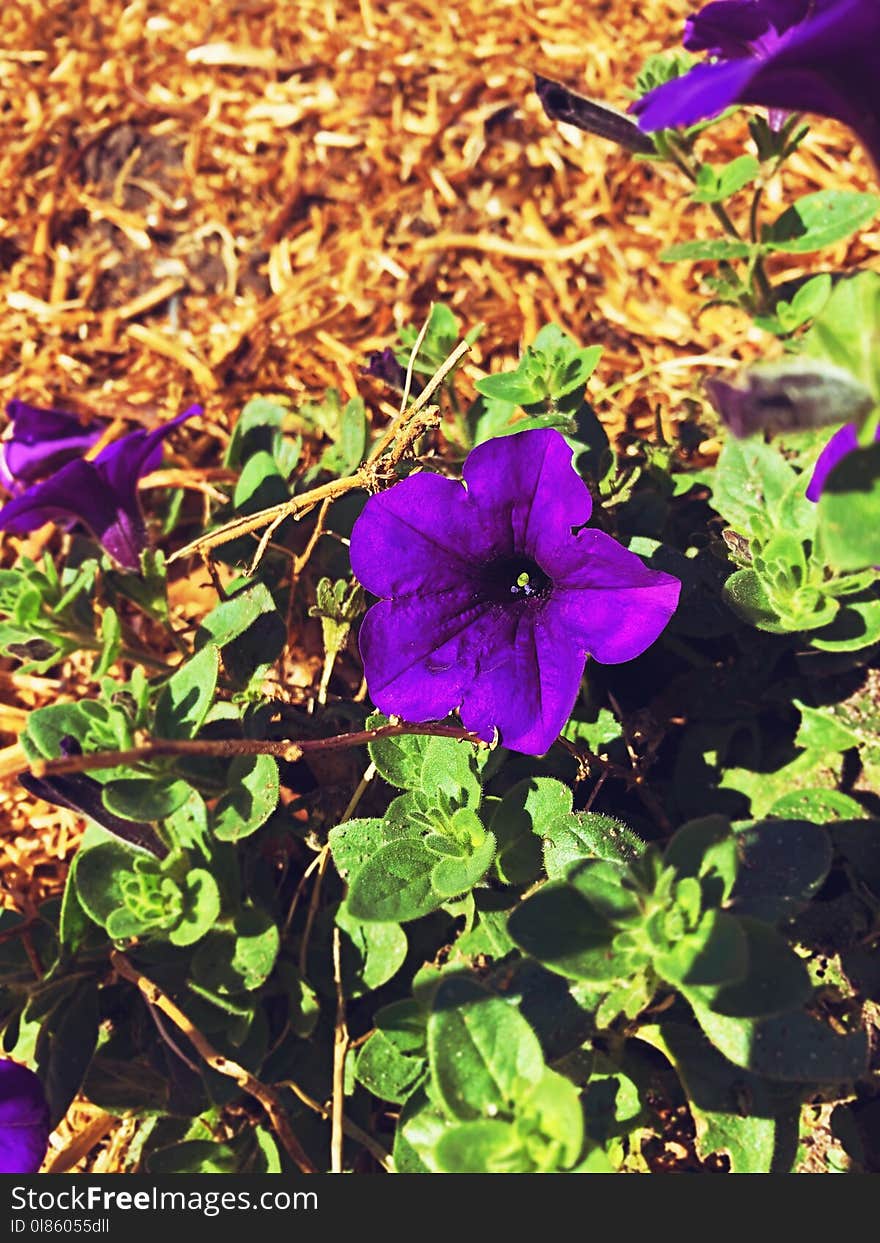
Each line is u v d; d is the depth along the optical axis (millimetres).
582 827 281
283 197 490
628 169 474
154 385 457
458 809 285
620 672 356
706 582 334
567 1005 259
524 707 278
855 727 321
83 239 489
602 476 337
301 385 450
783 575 297
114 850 299
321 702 343
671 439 400
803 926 308
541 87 326
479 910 297
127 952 315
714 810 334
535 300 459
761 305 364
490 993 241
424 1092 278
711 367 427
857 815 312
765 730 340
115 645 323
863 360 209
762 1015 233
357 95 502
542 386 321
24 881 371
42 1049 303
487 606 290
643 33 500
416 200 482
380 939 305
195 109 510
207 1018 303
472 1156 228
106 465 330
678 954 233
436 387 306
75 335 469
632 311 453
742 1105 277
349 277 467
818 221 351
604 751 336
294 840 347
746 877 258
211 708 315
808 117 466
